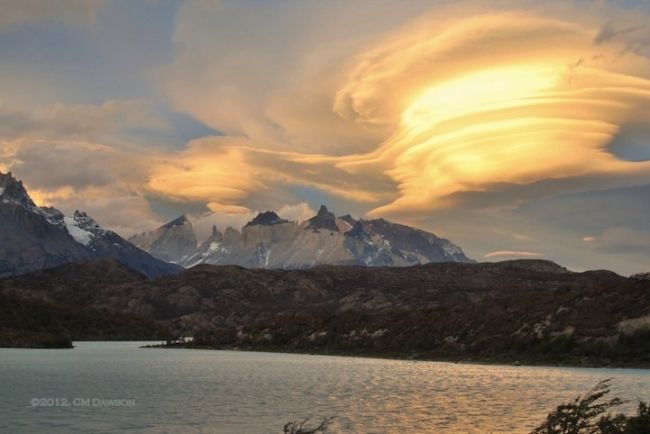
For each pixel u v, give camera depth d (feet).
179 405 224.94
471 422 189.06
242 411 211.20
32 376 327.67
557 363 396.98
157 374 351.67
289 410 213.46
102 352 593.42
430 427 181.06
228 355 563.07
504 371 362.74
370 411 211.20
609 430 109.09
